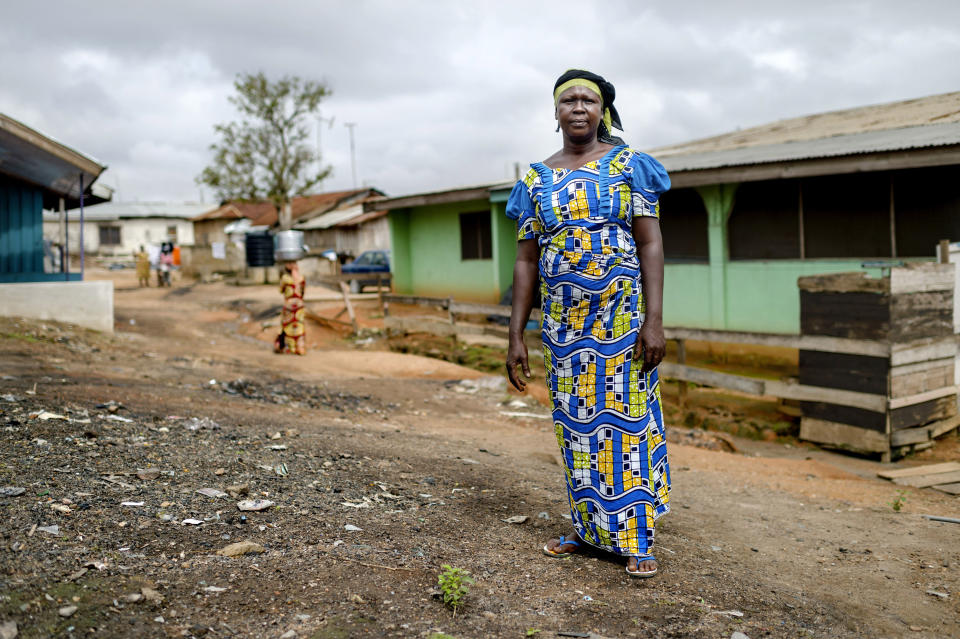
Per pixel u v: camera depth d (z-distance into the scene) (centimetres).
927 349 730
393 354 1251
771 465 656
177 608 241
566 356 311
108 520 306
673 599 292
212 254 3591
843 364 736
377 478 441
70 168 1228
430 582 283
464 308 1266
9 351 861
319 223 3431
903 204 957
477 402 909
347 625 241
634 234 308
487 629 250
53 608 227
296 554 296
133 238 5212
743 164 997
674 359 1200
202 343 1362
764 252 1109
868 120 1298
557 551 333
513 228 1605
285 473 421
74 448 414
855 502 538
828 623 292
